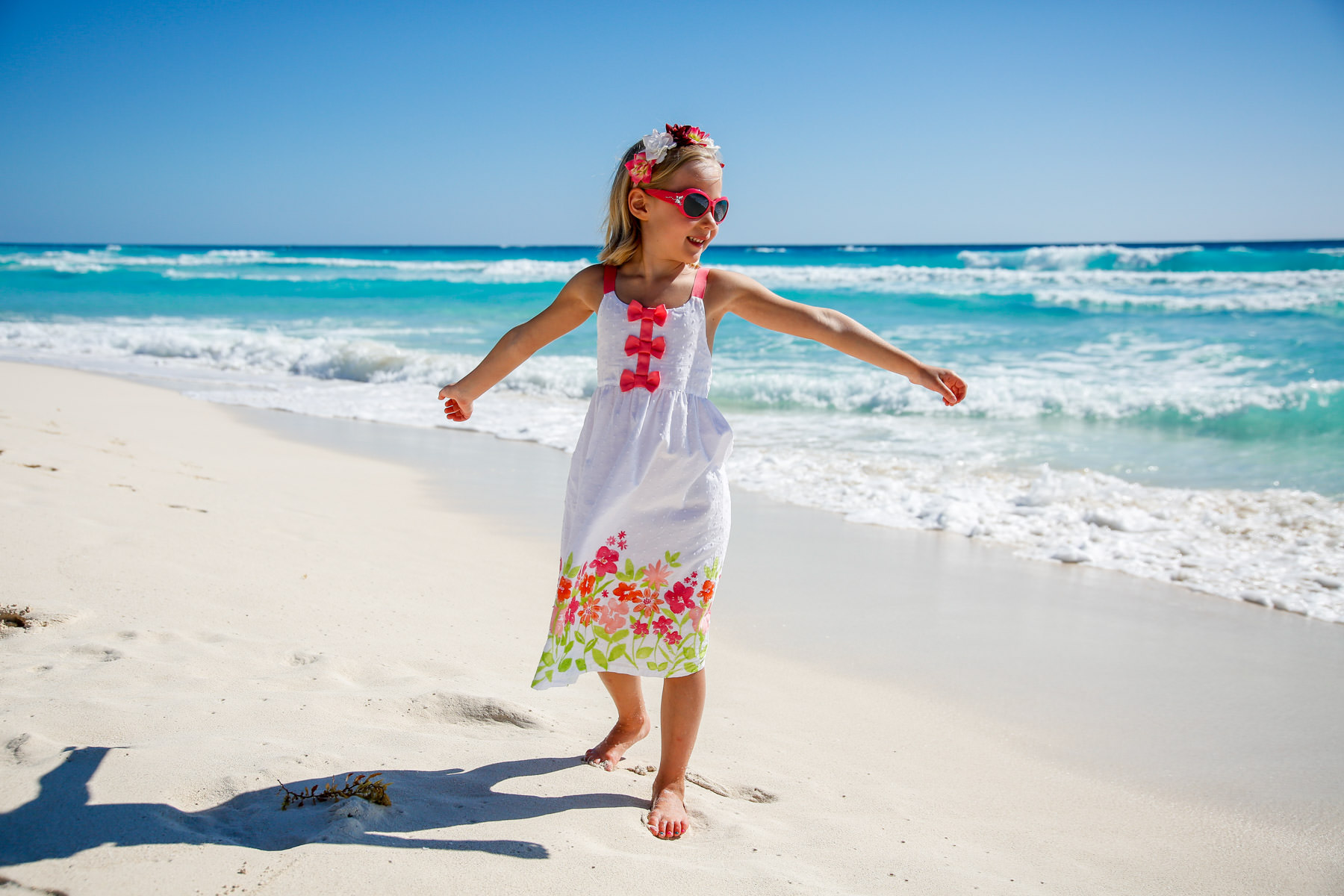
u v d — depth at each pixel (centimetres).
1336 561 518
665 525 227
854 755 288
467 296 2603
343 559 433
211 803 200
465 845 195
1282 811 264
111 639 296
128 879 167
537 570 465
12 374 1116
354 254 7994
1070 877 221
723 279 241
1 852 174
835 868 210
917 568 514
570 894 181
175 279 3034
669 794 229
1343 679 367
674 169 231
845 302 2075
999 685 354
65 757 212
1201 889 221
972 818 251
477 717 271
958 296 2064
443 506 606
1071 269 2989
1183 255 2842
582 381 1218
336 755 230
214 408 1017
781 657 379
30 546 370
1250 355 1238
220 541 424
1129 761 294
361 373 1379
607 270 243
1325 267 2697
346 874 176
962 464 772
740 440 892
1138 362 1244
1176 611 449
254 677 278
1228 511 618
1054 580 496
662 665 226
